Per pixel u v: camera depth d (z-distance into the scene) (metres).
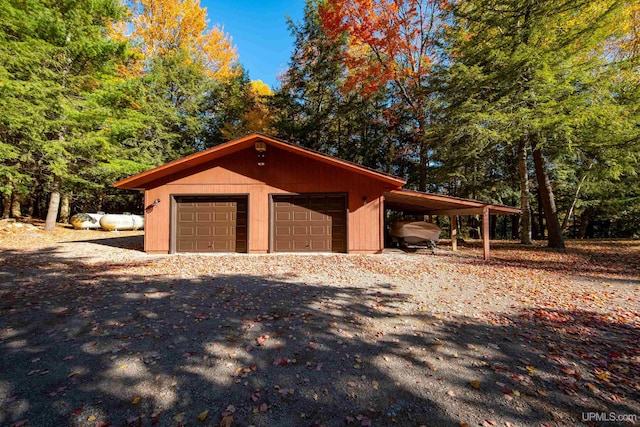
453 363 3.08
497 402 2.47
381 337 3.68
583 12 10.71
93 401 2.45
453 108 13.16
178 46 21.42
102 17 13.93
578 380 2.80
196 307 4.69
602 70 10.48
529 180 18.64
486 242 9.76
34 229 13.95
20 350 3.30
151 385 2.68
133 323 4.05
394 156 20.38
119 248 11.29
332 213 11.12
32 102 11.88
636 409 2.41
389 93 19.50
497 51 11.62
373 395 2.55
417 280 6.65
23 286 5.79
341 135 21.66
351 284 6.22
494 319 4.31
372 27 15.68
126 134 14.63
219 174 11.00
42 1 12.27
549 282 6.52
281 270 7.63
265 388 2.64
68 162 13.61
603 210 17.92
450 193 20.89
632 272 7.63
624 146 9.96
